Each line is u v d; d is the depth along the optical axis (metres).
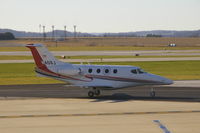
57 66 95.81
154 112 72.00
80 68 94.88
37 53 96.50
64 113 71.81
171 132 56.62
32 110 74.88
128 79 94.00
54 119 66.31
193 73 155.50
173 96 93.88
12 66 190.25
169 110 73.94
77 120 65.38
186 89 107.44
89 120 65.31
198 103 82.38
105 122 63.66
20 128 59.75
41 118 67.19
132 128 59.25
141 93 99.88
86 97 92.94
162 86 114.94
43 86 115.81
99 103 83.56
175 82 125.50
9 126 61.09
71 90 106.12
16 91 104.00
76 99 89.62
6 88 110.88
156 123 62.50
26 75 150.75
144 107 77.69
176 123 62.34
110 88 94.06
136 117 67.56
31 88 110.88
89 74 94.62
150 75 94.56
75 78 95.69
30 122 63.97
